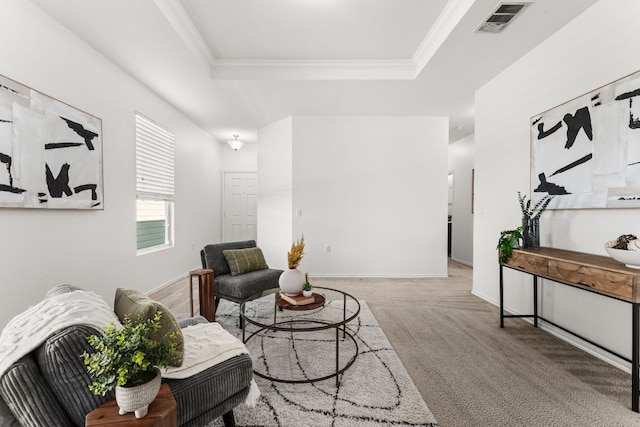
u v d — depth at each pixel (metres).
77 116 2.35
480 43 2.46
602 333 1.93
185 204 4.55
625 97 1.75
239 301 2.54
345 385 1.66
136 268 3.21
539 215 2.28
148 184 3.52
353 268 4.38
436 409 1.46
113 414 0.83
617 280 1.47
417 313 2.84
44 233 2.10
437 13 2.36
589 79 2.00
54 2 1.98
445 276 4.38
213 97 3.69
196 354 1.27
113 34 2.35
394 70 3.15
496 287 3.06
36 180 2.00
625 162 1.76
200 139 5.12
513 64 2.78
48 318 0.98
